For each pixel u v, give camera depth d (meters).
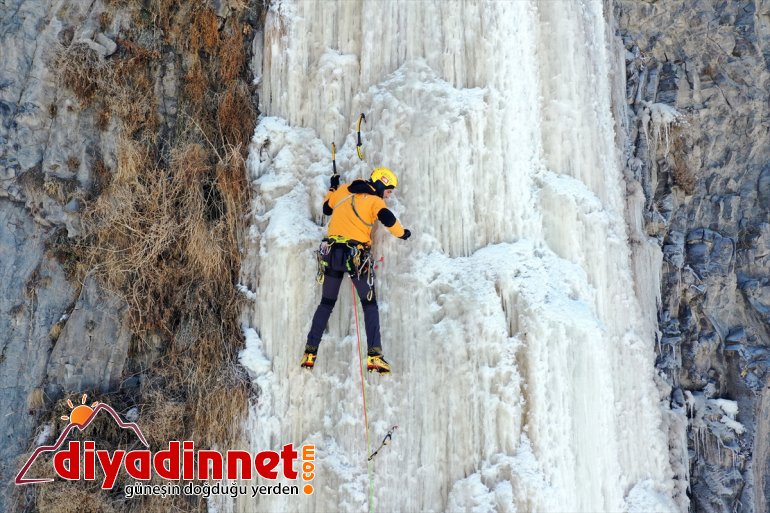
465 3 5.93
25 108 5.93
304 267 5.89
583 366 5.28
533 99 5.95
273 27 6.60
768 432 7.35
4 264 5.74
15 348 5.67
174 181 6.25
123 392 5.93
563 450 5.07
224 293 6.11
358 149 5.82
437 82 5.82
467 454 5.10
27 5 6.02
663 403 6.87
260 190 6.21
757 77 8.11
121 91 6.23
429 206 5.61
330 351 5.77
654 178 7.99
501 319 5.28
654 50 8.28
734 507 6.93
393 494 5.26
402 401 5.35
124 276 6.07
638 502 5.54
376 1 6.20
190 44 6.59
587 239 5.84
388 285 5.58
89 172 6.09
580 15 6.32
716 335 7.56
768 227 7.87
